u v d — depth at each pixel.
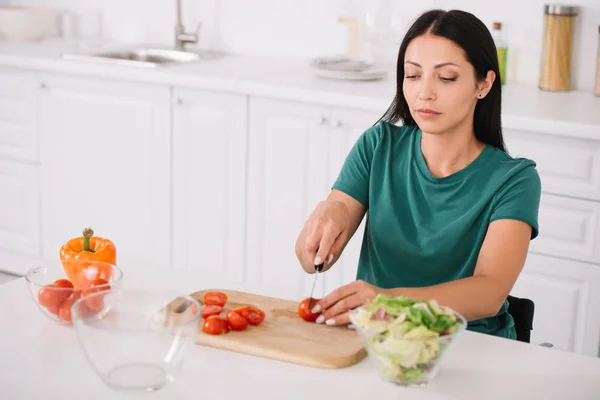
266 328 1.58
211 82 3.32
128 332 1.38
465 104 1.82
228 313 1.58
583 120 2.80
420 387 1.41
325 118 3.17
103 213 3.72
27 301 1.71
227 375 1.43
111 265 1.63
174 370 1.39
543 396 1.41
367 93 3.10
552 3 3.33
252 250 3.46
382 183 2.02
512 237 1.81
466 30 1.78
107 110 3.58
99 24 4.23
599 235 2.82
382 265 2.00
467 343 1.58
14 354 1.48
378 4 3.62
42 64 3.62
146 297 1.49
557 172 2.85
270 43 3.88
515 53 3.45
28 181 3.84
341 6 3.70
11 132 3.81
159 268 1.88
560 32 3.23
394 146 2.04
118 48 3.92
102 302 1.46
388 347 1.38
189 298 1.47
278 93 3.21
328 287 3.34
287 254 3.39
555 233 2.89
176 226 3.58
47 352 1.49
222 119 3.37
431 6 3.53
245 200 3.41
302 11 3.79
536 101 3.09
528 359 1.53
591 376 1.48
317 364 1.47
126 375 1.38
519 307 1.97
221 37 3.97
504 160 1.91
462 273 1.91
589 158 2.79
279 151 3.30
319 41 3.79
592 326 2.89
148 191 3.60
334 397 1.37
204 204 3.50
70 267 1.64
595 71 3.30
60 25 4.27
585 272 2.87
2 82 3.77
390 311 1.40
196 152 3.46
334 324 1.59
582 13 3.29
